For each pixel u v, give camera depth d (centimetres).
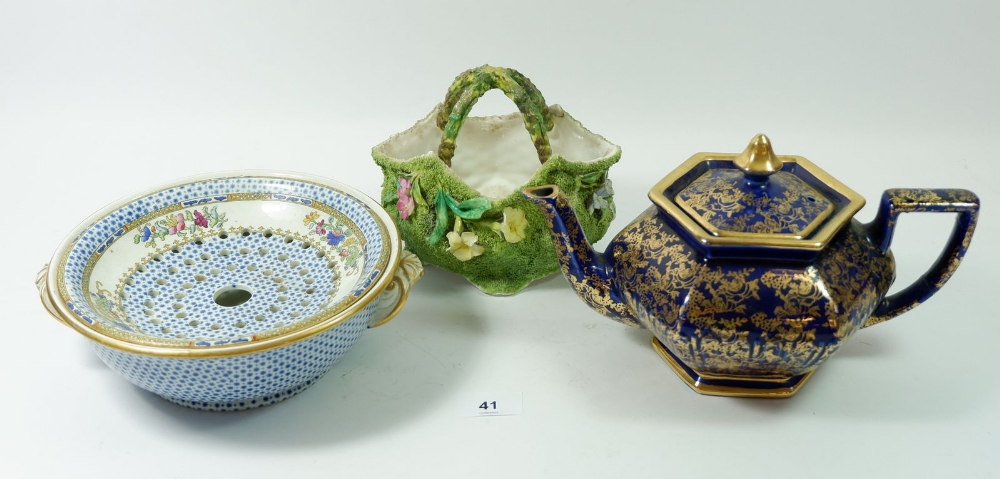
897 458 138
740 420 146
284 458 139
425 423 146
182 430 145
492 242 164
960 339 163
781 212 129
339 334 137
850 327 130
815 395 151
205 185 171
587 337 167
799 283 127
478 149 198
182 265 164
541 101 178
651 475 136
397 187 167
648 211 145
